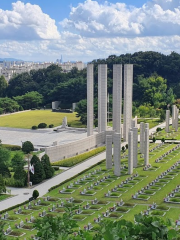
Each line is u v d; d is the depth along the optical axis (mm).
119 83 127250
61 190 78562
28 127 174250
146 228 17016
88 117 126438
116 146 88688
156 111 194250
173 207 65938
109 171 93938
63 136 149625
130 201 70312
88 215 63188
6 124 183250
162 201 69562
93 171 93875
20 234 55219
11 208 68000
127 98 129375
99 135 126750
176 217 60438
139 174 90062
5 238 21188
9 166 94438
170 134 144000
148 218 17469
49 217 20000
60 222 19656
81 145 115688
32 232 56312
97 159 107875
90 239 16688
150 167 96375
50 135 153250
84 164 102375
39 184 84312
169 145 125750
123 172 92250
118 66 126875
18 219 62344
